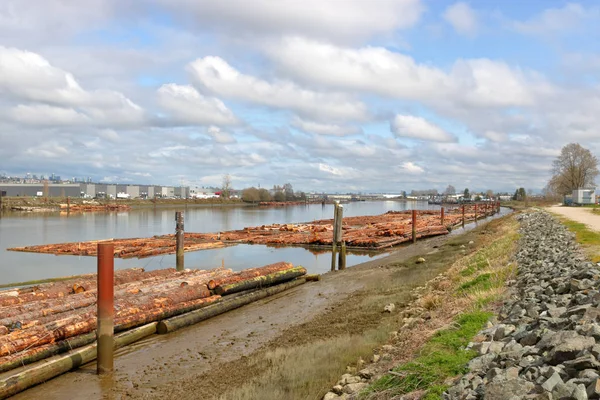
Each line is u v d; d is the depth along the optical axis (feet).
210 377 29.32
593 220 108.99
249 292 55.36
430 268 68.80
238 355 34.58
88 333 36.06
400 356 24.94
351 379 23.50
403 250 108.68
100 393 28.37
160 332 41.52
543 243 61.36
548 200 409.28
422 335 27.84
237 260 93.56
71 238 134.00
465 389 16.88
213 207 416.67
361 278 66.44
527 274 39.34
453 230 173.58
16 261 89.71
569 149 323.16
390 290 53.11
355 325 37.81
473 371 18.76
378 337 31.40
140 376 31.07
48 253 100.01
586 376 14.35
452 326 27.81
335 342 31.91
